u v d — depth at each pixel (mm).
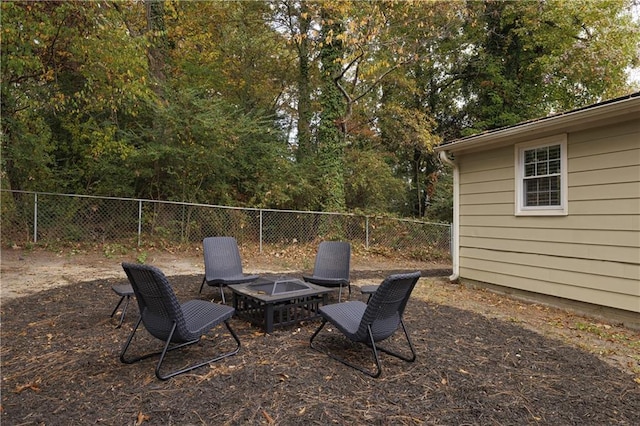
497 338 3822
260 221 9133
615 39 12477
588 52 12039
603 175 4844
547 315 5055
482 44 14570
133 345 3285
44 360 2930
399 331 3926
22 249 7293
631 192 4551
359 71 11305
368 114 14039
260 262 8211
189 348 3283
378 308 2807
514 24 13883
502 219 6281
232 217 9258
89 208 8141
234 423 2139
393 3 9477
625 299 4574
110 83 7203
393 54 11516
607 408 2473
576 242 5145
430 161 15445
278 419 2193
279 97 14383
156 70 9852
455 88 15875
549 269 5496
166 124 8750
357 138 13781
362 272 7926
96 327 3723
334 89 11172
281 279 4410
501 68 14078
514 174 6051
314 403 2385
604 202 4824
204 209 9055
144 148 8695
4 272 5895
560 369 3090
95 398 2369
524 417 2328
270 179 10508
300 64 13070
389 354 3270
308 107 13508
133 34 8789
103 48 6629
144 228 8508
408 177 15750
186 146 8992
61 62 7445
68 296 4816
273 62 12680
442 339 3713
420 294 5953
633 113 4449
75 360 2945
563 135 5301
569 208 5238
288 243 9703
